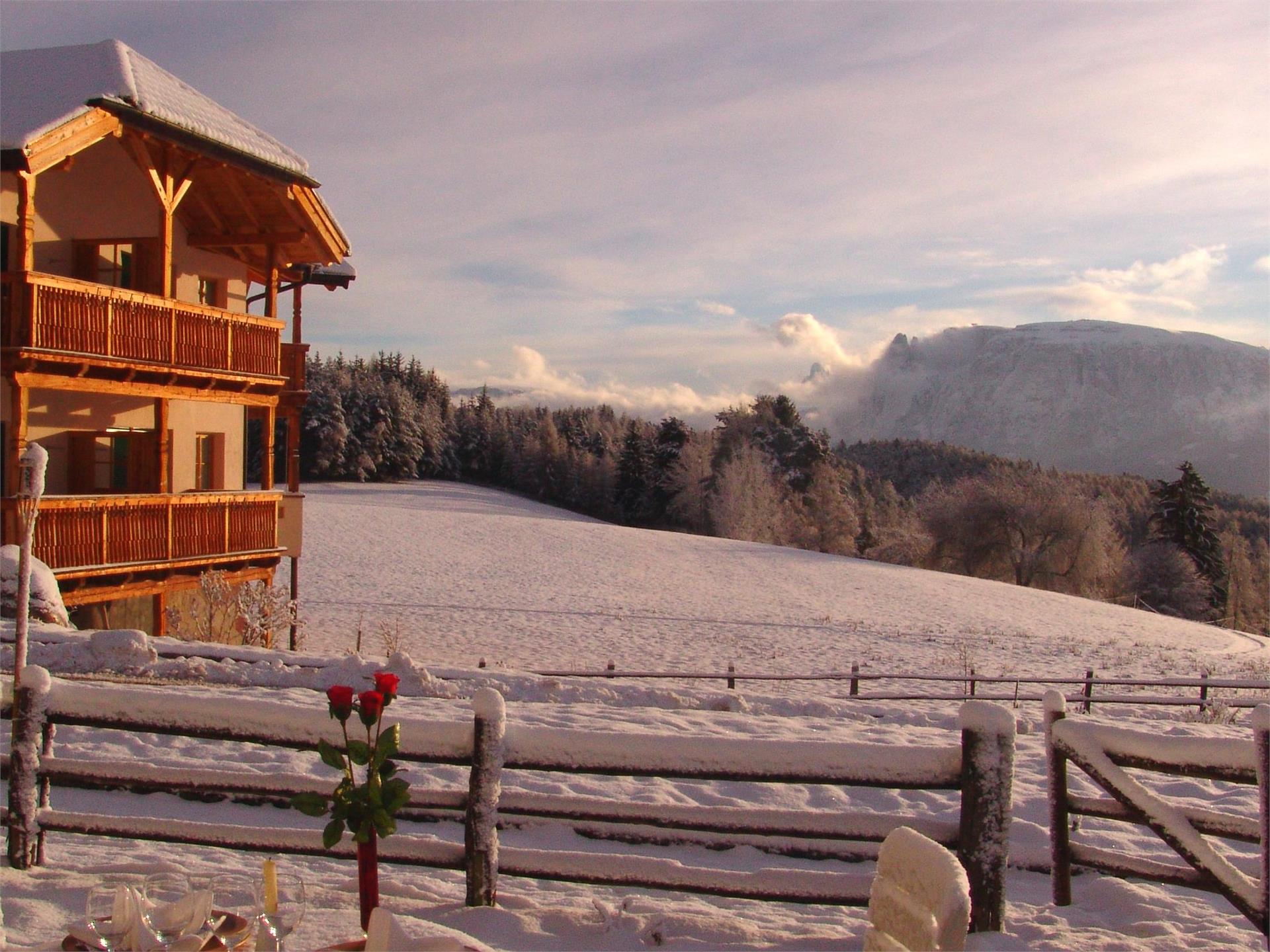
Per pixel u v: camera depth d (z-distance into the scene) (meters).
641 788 8.10
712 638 29.34
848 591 41.22
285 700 10.51
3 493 14.73
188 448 20.45
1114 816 5.46
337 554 41.69
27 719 4.96
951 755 4.49
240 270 22.41
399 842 4.75
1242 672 27.84
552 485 109.69
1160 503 69.12
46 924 4.05
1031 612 39.28
